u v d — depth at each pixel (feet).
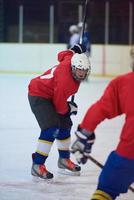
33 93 32.40
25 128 53.57
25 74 128.57
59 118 32.55
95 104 21.39
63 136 34.19
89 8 127.75
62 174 34.68
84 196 29.76
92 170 35.91
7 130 52.06
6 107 70.54
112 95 21.36
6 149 42.45
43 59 128.06
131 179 21.67
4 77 119.34
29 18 128.47
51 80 31.83
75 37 106.93
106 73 128.06
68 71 30.66
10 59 128.67
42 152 32.53
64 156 34.65
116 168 21.30
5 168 36.04
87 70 30.63
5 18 128.26
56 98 30.96
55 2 127.95
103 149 43.32
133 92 21.26
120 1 127.54
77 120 59.98
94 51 127.24
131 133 21.09
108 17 128.06
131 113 21.20
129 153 21.11
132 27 128.06
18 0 127.85
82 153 21.27
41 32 128.67
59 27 128.16
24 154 40.57
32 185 31.91
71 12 127.65
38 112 32.22
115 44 128.47
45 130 32.30
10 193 30.07
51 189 31.12
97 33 128.16
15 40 128.77
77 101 78.79
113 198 21.90
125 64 127.75
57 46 127.65
